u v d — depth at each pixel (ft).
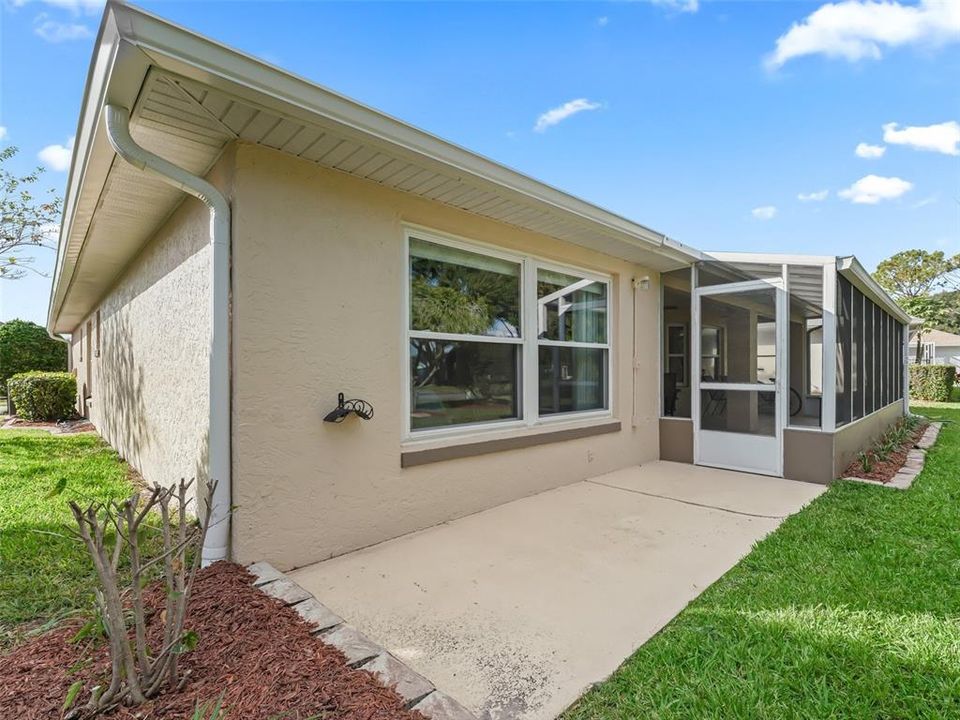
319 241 11.30
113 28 7.13
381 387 12.46
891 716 6.13
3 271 40.14
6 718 5.48
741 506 15.55
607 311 20.68
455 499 14.34
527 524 13.88
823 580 9.84
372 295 12.29
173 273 14.37
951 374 60.08
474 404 15.34
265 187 10.47
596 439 19.56
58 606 8.46
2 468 19.42
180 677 6.17
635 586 10.03
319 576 10.53
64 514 13.35
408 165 11.30
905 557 10.91
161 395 15.62
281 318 10.69
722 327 21.15
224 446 10.05
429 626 8.54
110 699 5.63
